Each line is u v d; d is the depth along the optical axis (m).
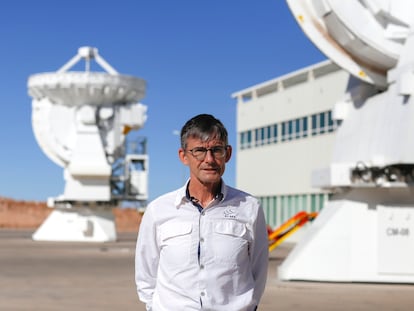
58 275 19.36
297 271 17.47
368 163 17.06
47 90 40.53
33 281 17.69
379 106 17.44
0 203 97.38
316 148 41.31
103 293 15.20
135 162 42.91
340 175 17.12
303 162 42.72
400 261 17.39
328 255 17.47
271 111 46.66
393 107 16.72
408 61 16.62
